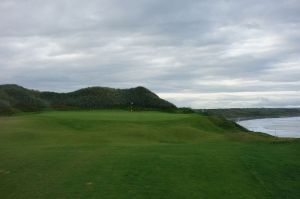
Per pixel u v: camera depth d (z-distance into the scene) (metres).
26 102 64.75
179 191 13.14
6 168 16.27
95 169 15.80
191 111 65.25
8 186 13.88
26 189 13.45
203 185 13.84
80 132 28.72
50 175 15.06
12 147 21.95
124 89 77.56
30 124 30.69
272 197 12.77
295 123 100.81
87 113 45.16
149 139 27.47
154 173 15.20
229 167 16.25
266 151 20.36
